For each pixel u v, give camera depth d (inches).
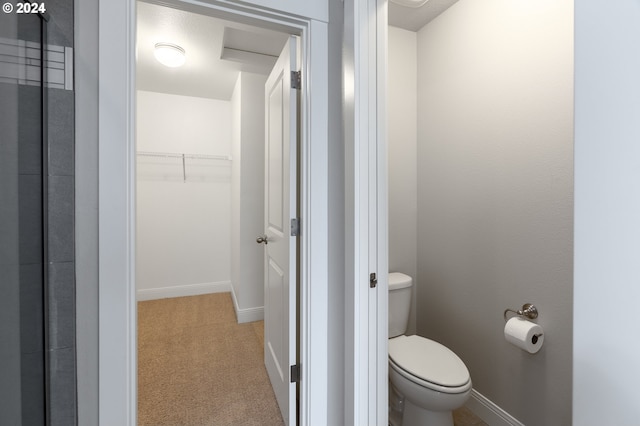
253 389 75.2
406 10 75.9
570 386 52.9
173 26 81.7
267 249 80.6
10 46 32.0
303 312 54.7
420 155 84.1
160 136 137.3
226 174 147.3
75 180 39.7
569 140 52.4
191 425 63.3
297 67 57.9
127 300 41.6
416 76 85.0
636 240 14.9
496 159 64.4
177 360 87.8
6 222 32.1
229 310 125.6
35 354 36.5
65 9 38.9
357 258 45.6
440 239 78.3
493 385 65.9
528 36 58.2
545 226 56.1
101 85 40.3
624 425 15.5
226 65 107.0
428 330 82.4
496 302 65.0
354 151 45.2
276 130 70.1
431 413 57.3
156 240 137.6
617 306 15.7
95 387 40.9
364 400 46.2
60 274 39.0
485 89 66.5
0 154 31.1
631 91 15.0
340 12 51.1
